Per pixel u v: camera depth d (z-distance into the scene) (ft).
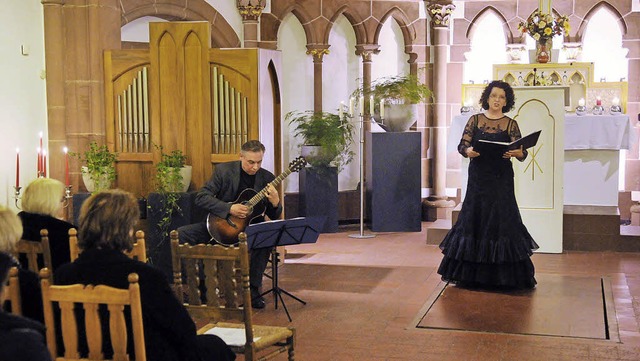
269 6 32.94
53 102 25.14
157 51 23.62
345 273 24.23
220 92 23.26
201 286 21.07
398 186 32.14
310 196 31.96
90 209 10.24
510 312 19.49
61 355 10.51
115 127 24.39
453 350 16.57
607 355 16.19
